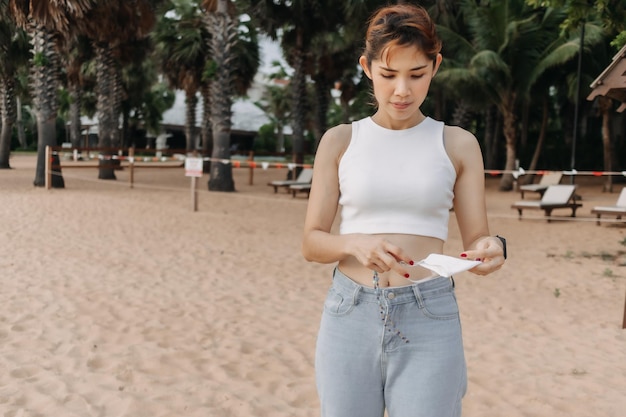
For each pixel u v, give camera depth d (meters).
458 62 21.03
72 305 5.16
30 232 8.91
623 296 6.24
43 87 16.14
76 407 3.20
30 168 25.64
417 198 1.54
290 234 10.00
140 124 41.69
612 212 11.31
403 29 1.44
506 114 20.70
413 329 1.51
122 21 17.22
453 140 1.60
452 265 1.34
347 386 1.55
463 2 19.77
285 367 3.90
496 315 5.40
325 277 6.86
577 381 3.79
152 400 3.30
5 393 3.33
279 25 20.91
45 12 14.25
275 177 25.38
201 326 4.75
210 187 17.70
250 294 5.92
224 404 3.29
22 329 4.47
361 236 1.46
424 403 1.50
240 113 52.75
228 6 17.83
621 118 26.67
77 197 13.93
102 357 3.95
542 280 6.95
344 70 24.45
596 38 17.69
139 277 6.41
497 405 3.41
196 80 25.28
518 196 19.14
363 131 1.61
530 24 19.16
